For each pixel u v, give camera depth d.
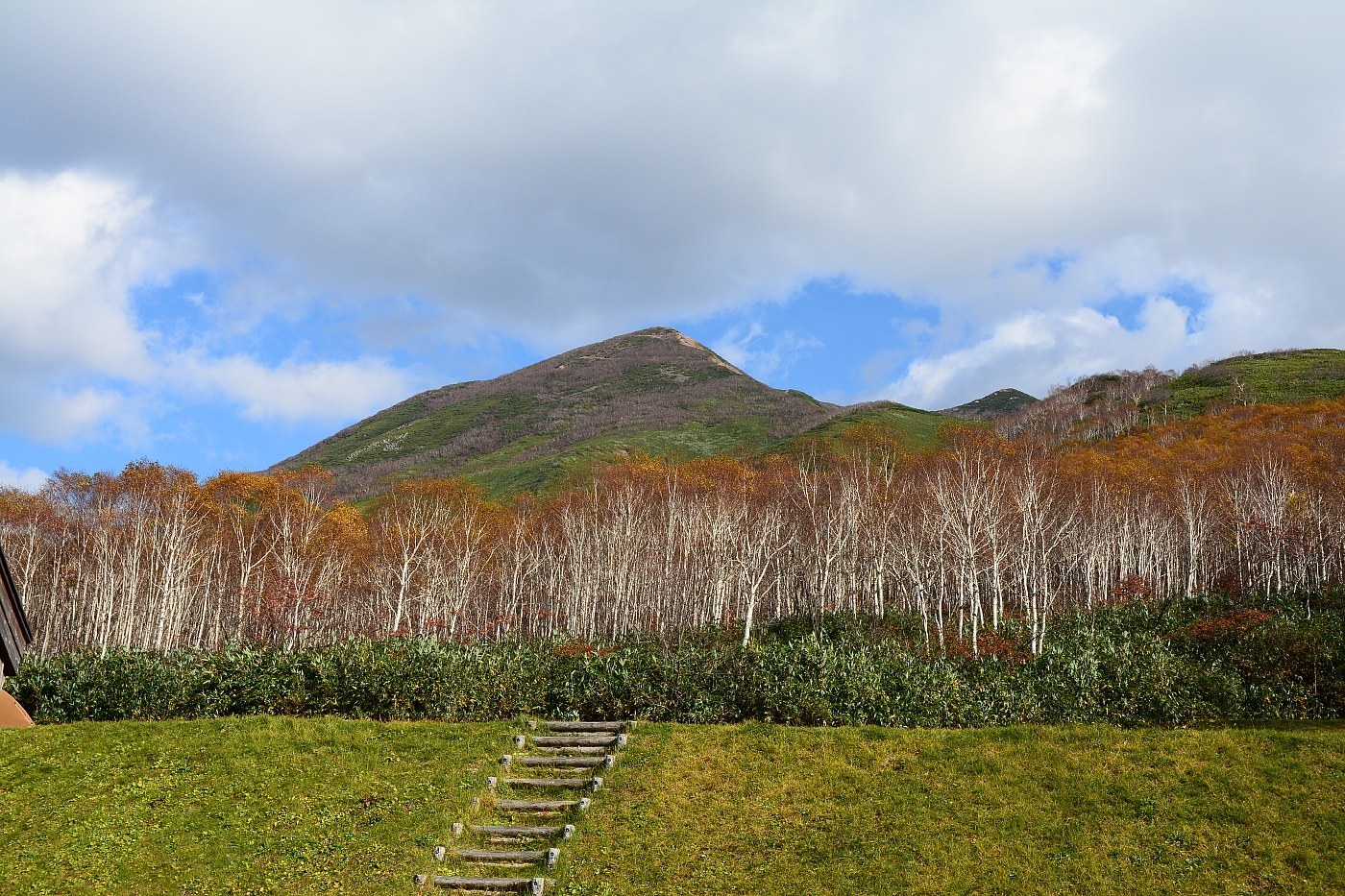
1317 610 35.94
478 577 72.31
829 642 28.81
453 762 18.89
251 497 74.69
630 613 65.06
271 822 16.50
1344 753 16.77
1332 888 13.26
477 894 14.45
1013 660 28.95
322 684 23.17
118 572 64.44
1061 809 15.80
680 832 15.99
